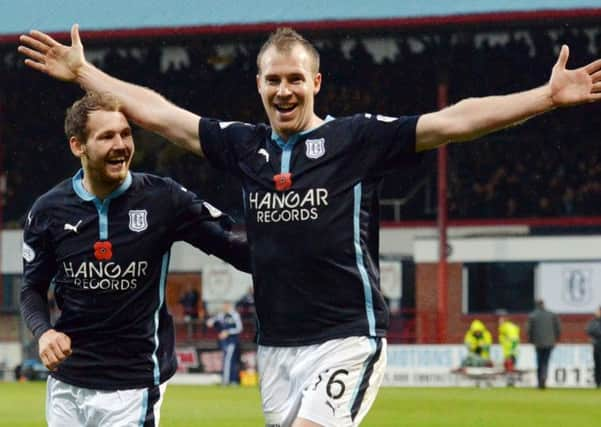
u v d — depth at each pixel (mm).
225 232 10453
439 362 45094
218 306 50250
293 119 9281
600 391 39562
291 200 9273
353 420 9320
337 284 9266
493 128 9047
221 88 59562
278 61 9219
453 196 55906
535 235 50656
